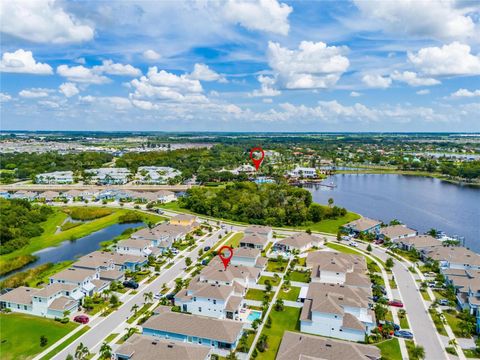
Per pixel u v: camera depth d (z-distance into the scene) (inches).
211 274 4188.0
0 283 4471.0
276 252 5413.4
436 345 3157.0
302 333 3277.6
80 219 7844.5
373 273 4677.7
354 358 2726.4
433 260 4933.6
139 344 2851.9
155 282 4414.4
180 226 6530.5
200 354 2770.7
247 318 3590.1
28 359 2940.5
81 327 3417.8
